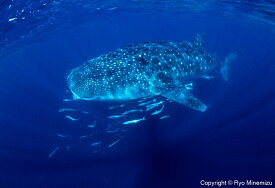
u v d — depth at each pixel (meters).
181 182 7.14
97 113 10.53
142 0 16.05
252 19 18.34
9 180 8.31
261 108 10.55
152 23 42.94
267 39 35.25
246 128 9.19
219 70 13.16
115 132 9.21
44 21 15.50
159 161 7.91
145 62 8.01
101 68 7.60
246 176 7.14
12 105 15.12
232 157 7.82
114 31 52.66
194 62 9.81
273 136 8.64
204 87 12.30
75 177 8.02
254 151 8.05
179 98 7.53
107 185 7.54
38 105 13.85
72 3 13.65
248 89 12.48
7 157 9.51
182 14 26.08
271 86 13.07
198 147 8.30
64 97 14.54
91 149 8.86
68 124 10.52
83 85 7.36
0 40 14.95
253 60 19.25
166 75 8.34
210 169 7.49
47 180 8.09
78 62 30.06
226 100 11.20
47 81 19.31
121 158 8.24
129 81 7.68
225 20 27.02
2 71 36.62
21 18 12.40
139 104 9.95
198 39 10.94
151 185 7.18
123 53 8.06
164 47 8.89
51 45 37.59
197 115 9.82
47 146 9.72
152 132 8.95
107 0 15.28
